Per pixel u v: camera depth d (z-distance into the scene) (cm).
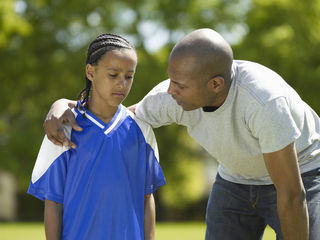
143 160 283
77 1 1566
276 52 1349
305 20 1393
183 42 252
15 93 1570
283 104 254
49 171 265
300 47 1371
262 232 333
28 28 1469
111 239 263
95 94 275
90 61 271
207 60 247
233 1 1619
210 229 327
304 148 283
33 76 1580
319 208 284
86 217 263
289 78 1384
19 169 1497
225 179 321
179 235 836
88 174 266
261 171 296
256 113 258
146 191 286
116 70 263
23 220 1881
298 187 253
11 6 1415
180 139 1683
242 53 1382
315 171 290
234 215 319
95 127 272
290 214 255
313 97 1385
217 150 293
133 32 1598
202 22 1588
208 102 263
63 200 267
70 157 268
